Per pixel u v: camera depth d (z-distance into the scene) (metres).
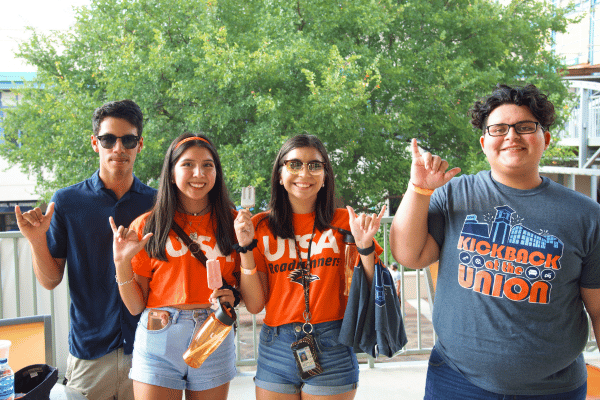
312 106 8.59
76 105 9.31
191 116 8.77
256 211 9.19
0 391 1.38
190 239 1.86
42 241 1.94
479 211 1.65
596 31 15.18
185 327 1.81
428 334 7.37
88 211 2.09
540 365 1.54
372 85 9.76
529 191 1.60
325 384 1.80
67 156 9.86
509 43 10.95
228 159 8.75
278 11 9.44
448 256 1.70
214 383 1.85
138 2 9.80
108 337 2.07
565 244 1.53
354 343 1.78
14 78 14.98
